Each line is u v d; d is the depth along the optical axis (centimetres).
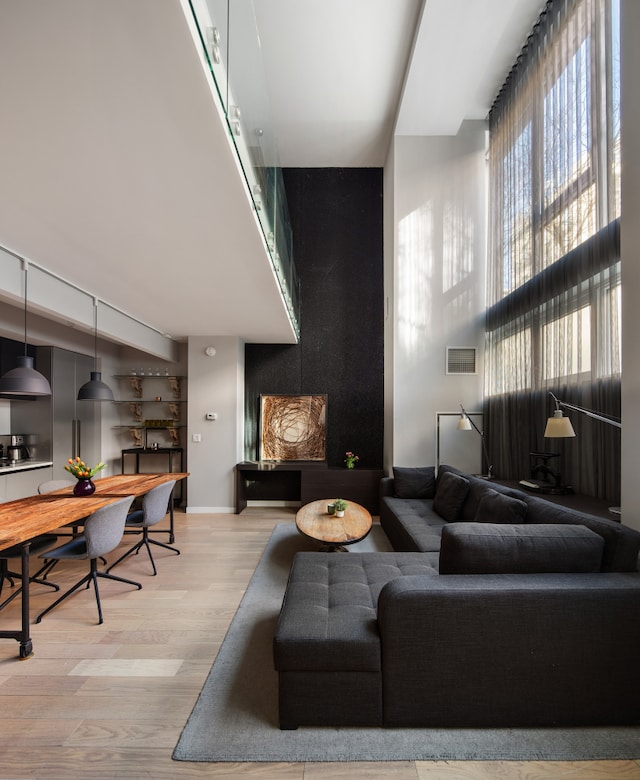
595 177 303
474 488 348
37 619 256
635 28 206
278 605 275
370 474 545
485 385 511
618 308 279
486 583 168
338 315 618
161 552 391
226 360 562
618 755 151
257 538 436
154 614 265
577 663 162
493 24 378
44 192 194
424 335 521
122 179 183
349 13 388
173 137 154
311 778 143
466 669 161
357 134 555
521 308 416
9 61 118
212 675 199
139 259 280
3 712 176
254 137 221
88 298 364
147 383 627
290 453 607
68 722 170
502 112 481
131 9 103
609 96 286
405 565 250
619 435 281
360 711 162
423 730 162
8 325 411
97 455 577
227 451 558
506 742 156
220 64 142
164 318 461
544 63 383
